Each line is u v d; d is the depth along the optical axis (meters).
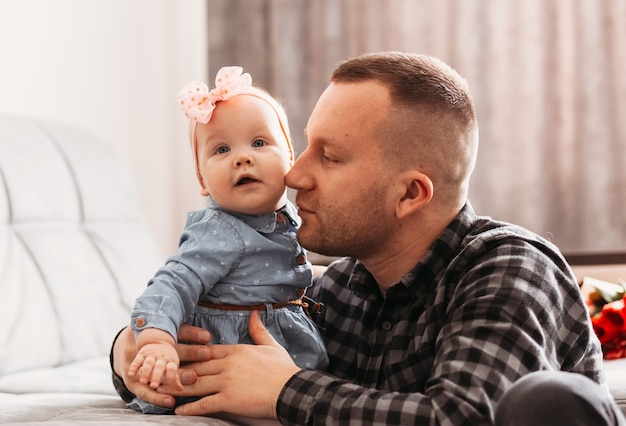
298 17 3.29
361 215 1.22
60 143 2.18
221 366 1.14
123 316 2.04
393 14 3.26
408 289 1.24
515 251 1.14
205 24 3.41
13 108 2.55
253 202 1.26
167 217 3.29
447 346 1.04
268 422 1.13
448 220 1.26
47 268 1.92
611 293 1.99
